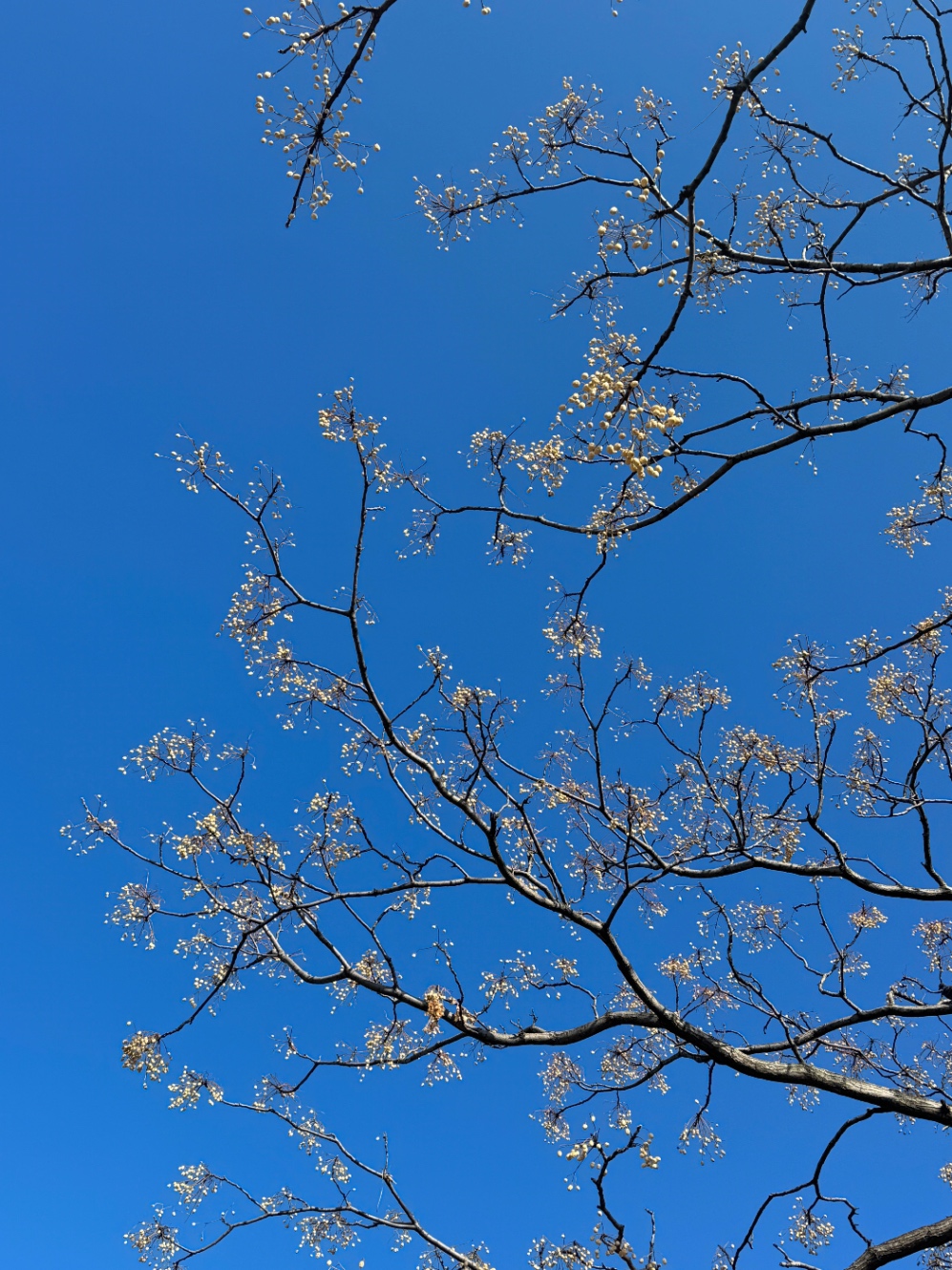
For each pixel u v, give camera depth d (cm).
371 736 914
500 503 823
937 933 1089
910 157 845
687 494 700
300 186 517
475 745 877
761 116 807
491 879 900
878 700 993
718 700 950
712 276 828
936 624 922
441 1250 899
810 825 933
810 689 941
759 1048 941
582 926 859
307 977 885
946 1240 770
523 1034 889
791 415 726
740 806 930
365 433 820
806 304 835
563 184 703
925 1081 999
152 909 902
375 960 962
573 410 580
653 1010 848
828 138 805
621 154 667
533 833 897
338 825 935
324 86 510
